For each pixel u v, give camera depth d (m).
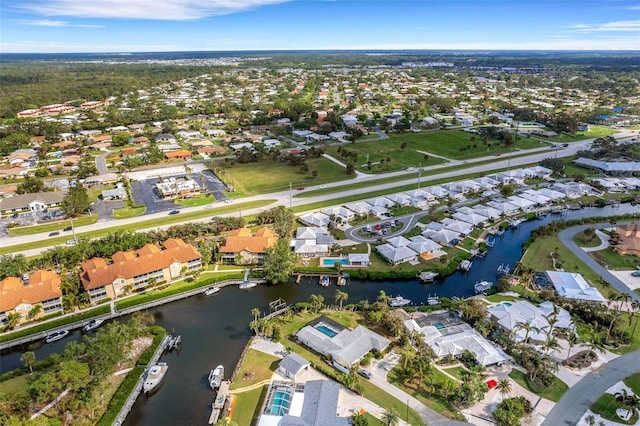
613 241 148.88
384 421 76.25
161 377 89.25
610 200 194.00
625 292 119.50
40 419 71.19
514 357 94.44
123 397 82.88
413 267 134.38
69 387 79.19
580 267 133.62
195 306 117.31
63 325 105.69
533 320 102.25
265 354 96.50
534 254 143.00
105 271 116.94
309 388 82.44
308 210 176.88
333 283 128.62
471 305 106.38
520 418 77.44
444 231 153.38
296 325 107.56
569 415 78.62
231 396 84.19
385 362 93.56
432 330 100.94
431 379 85.25
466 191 196.50
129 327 95.81
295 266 134.12
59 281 115.50
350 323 108.19
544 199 188.12
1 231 157.00
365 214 172.00
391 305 116.06
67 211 166.38
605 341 99.31
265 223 163.62
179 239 138.88
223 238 148.88
